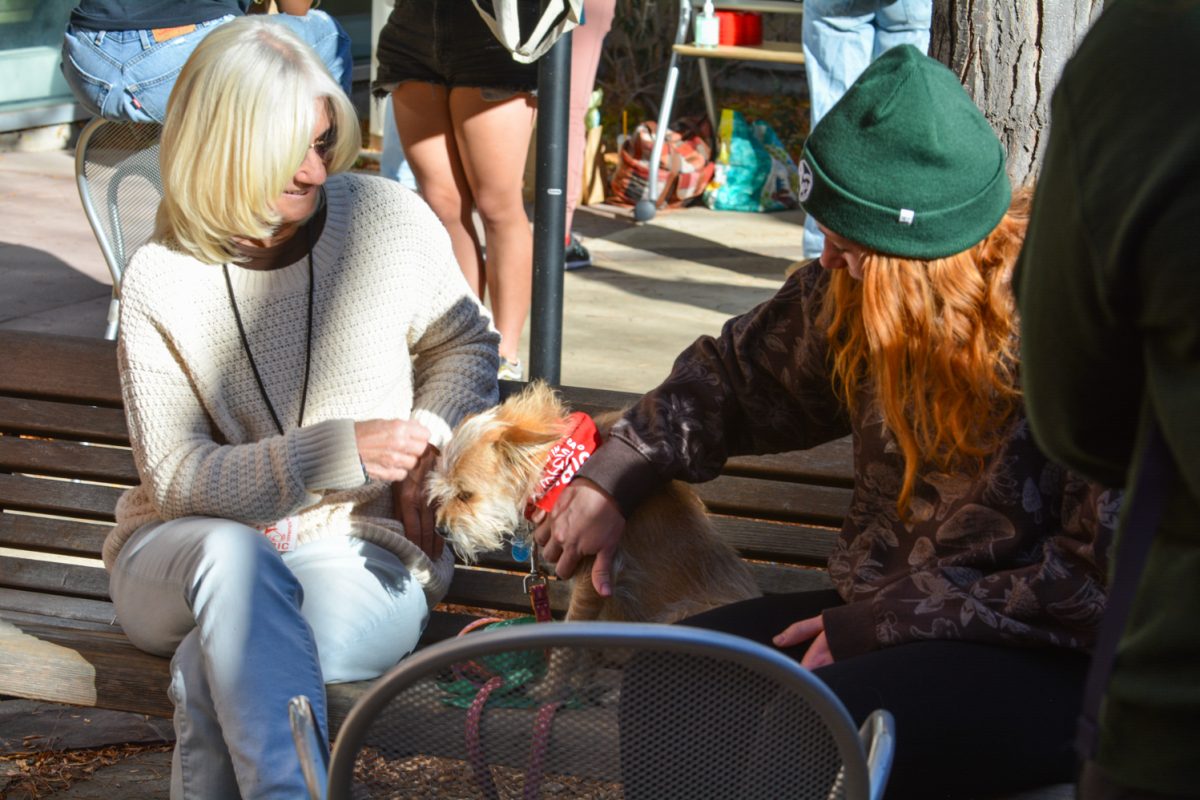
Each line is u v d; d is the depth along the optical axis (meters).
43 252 6.81
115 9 4.03
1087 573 1.96
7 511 3.18
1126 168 1.12
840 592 2.32
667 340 5.80
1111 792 1.25
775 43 8.52
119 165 4.09
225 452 2.49
